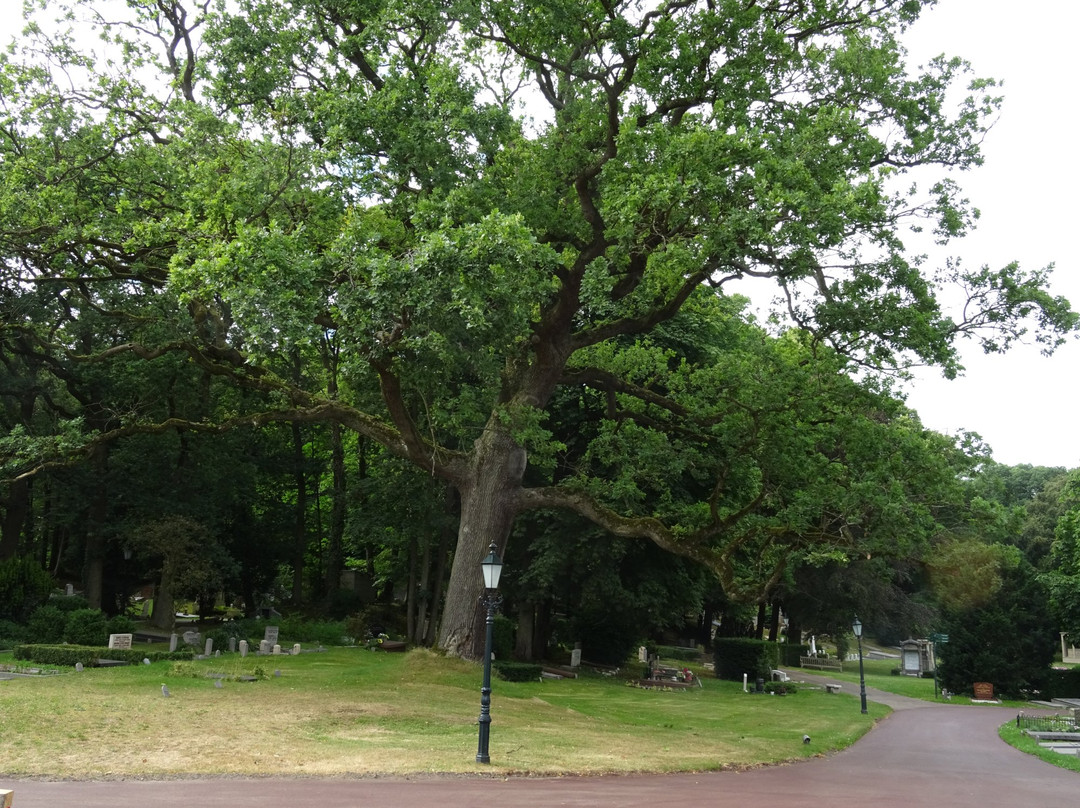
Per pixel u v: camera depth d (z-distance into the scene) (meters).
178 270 16.52
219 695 18.69
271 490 48.19
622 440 25.52
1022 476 86.94
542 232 21.89
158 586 41.72
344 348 18.00
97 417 35.78
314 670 24.27
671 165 17.86
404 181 20.06
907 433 20.88
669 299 23.47
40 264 22.41
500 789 11.70
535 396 24.28
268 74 20.61
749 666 42.94
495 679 26.39
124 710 15.91
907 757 20.25
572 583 35.78
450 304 16.28
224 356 24.02
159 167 21.11
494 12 21.69
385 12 20.09
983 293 19.86
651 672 39.47
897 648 91.56
